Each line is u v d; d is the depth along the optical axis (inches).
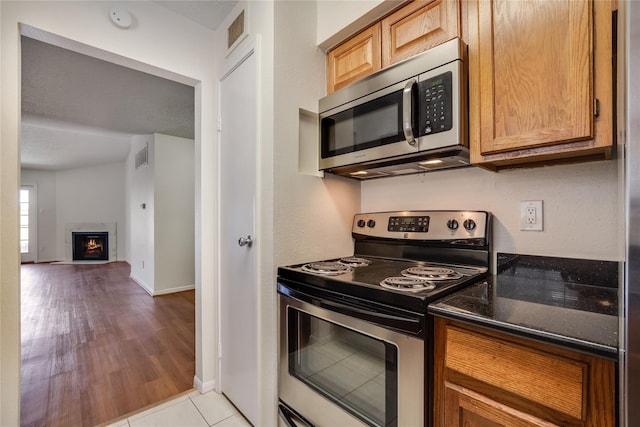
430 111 45.3
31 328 119.9
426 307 35.9
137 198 204.7
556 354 27.3
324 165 62.6
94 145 216.5
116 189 309.7
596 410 25.3
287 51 59.1
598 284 42.8
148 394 75.3
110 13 60.4
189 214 185.5
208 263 76.9
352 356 44.8
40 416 66.9
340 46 63.7
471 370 32.4
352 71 61.1
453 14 46.1
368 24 58.0
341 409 45.9
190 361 93.0
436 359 35.7
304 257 61.7
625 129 20.9
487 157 41.9
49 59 87.5
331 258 66.8
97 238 308.8
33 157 248.7
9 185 48.9
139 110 133.6
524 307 34.4
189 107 130.2
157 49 67.2
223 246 73.3
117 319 130.6
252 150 62.1
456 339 33.7
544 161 44.3
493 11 41.0
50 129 169.2
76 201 309.3
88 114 138.9
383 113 52.0
